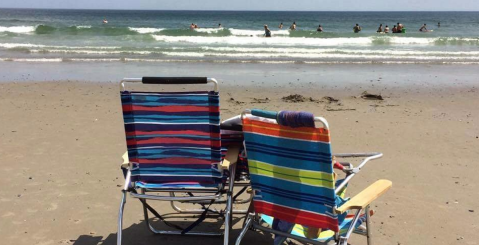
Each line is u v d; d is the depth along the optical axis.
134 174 3.54
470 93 10.95
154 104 3.32
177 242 3.87
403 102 9.79
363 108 9.09
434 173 5.51
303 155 3.04
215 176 3.46
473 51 20.31
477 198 4.80
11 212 4.30
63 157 5.86
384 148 6.46
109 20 70.06
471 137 7.11
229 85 11.52
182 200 3.44
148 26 52.47
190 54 17.59
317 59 17.06
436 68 15.38
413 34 30.98
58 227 4.05
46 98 9.57
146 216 3.94
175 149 3.44
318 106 9.20
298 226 3.54
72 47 19.11
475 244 3.86
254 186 3.34
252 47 20.39
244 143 3.31
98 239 3.87
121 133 7.01
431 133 7.30
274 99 9.88
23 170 5.38
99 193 4.78
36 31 25.42
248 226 3.46
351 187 5.03
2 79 11.88
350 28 48.72
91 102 9.23
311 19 80.38
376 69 14.91
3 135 6.80
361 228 3.86
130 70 13.78
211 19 77.69
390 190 4.97
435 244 3.85
